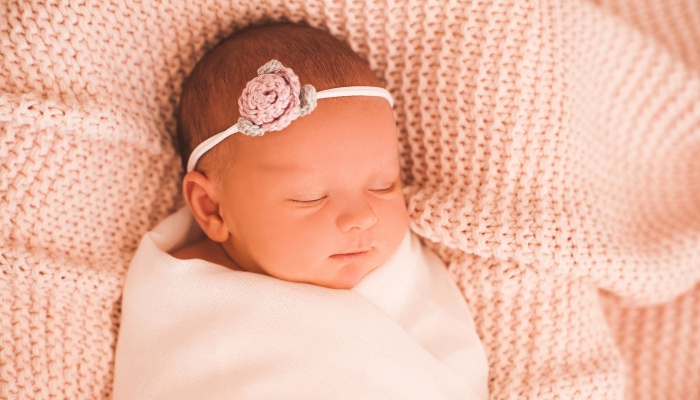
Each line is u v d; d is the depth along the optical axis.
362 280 1.09
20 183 1.06
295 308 1.02
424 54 1.17
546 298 1.13
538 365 1.12
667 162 1.35
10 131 1.05
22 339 1.06
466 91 1.14
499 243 1.09
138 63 1.16
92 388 1.10
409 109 1.21
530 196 1.12
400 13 1.16
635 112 1.30
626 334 1.34
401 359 1.03
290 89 0.96
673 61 1.28
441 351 1.09
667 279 1.22
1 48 1.04
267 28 1.13
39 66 1.05
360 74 1.07
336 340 1.01
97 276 1.09
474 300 1.17
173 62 1.19
